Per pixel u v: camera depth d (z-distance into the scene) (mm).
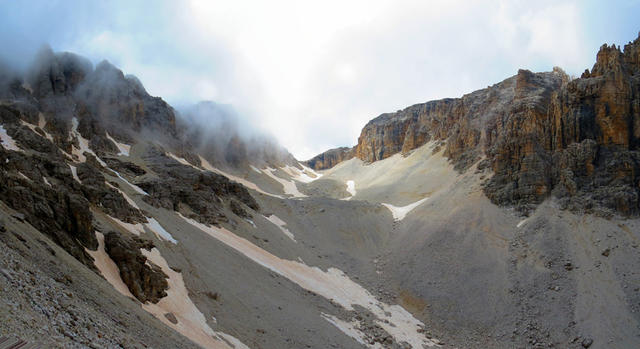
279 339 53625
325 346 57156
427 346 73500
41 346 15023
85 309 23797
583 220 100375
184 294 51562
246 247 87500
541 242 97875
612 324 74438
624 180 105625
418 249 107562
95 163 90000
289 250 100625
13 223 31484
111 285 39344
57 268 28141
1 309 15867
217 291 58062
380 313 82500
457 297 88875
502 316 81875
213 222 90125
